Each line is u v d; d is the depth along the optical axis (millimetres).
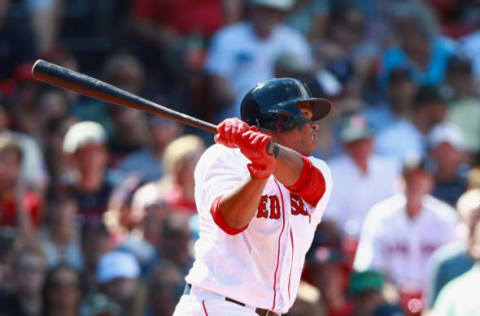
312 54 35469
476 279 22141
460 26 41250
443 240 26672
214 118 33312
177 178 26688
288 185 12789
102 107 31062
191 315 12883
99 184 26859
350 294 24453
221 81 33094
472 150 33531
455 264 24016
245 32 33281
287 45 33531
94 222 25516
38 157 27609
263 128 13219
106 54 37281
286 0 33250
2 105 30609
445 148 29766
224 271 12773
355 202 28859
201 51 35562
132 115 30719
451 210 27062
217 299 12812
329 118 30141
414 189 26641
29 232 25203
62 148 28344
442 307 22391
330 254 24578
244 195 11820
